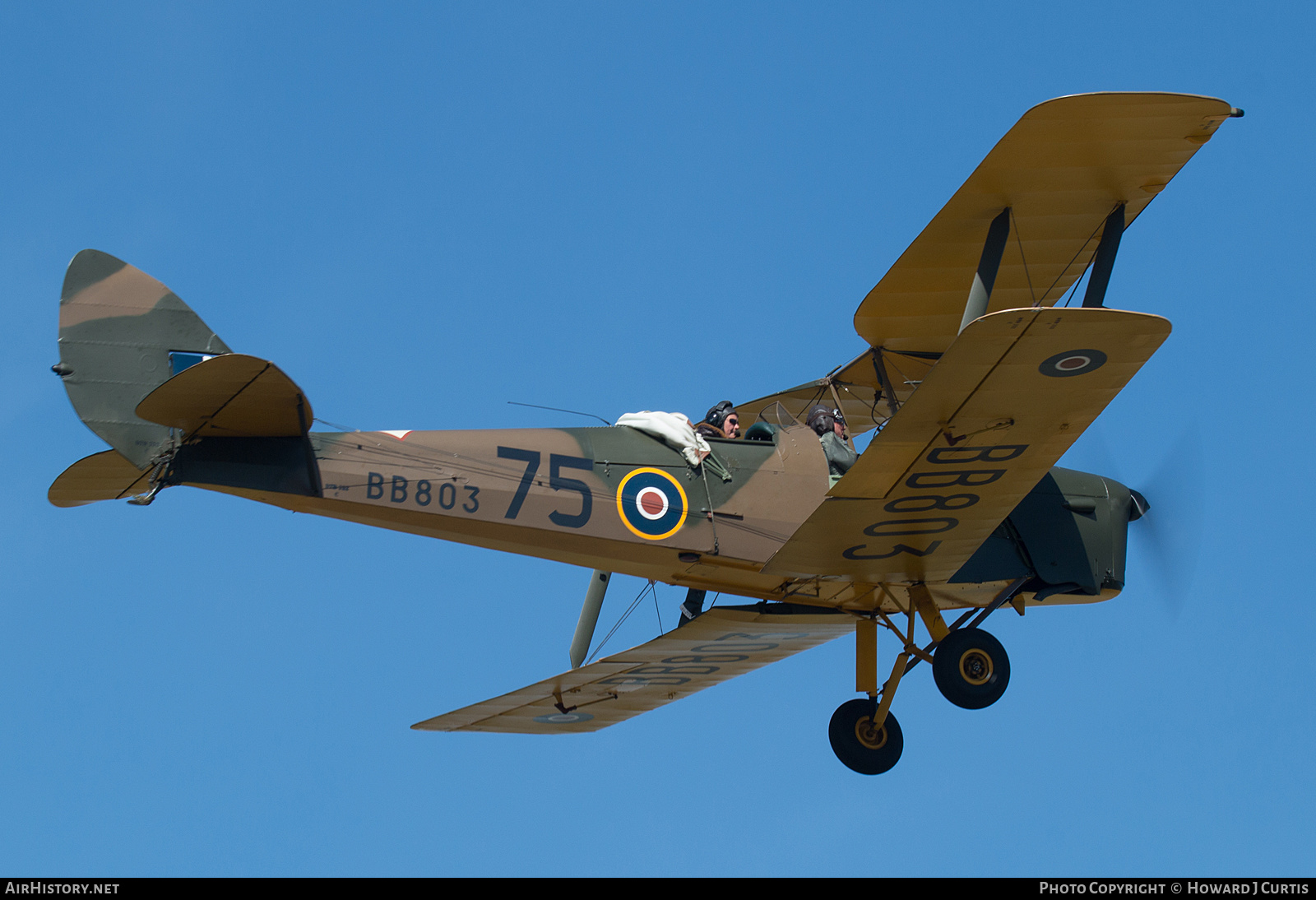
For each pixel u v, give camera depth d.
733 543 29.14
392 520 27.19
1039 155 27.02
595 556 28.95
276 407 24.66
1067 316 21.77
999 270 32.06
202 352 26.72
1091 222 29.80
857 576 30.48
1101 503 33.16
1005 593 32.16
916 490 26.47
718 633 34.00
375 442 27.05
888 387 35.19
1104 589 32.84
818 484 30.31
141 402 24.16
